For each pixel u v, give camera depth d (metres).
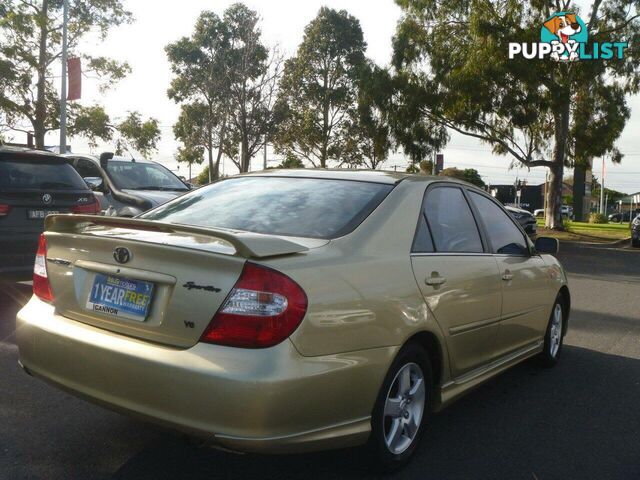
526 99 23.52
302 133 44.25
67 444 3.51
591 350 6.15
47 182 7.05
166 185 10.70
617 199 113.00
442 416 4.21
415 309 3.26
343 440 2.88
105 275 3.06
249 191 3.86
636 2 24.19
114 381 2.85
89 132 25.69
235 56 27.89
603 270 13.96
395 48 26.06
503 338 4.34
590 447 3.76
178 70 43.31
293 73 42.56
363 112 27.09
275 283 2.65
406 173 4.03
